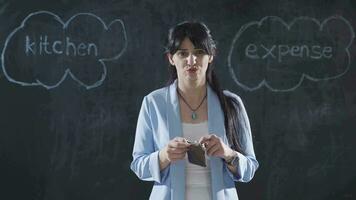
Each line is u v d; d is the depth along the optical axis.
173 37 2.99
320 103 5.60
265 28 5.49
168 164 2.95
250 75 5.48
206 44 2.96
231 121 3.03
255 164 3.07
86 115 5.33
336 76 5.61
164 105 3.07
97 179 5.36
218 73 5.45
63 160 5.31
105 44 5.33
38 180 5.29
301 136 5.58
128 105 5.38
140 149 3.10
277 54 5.52
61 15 5.26
